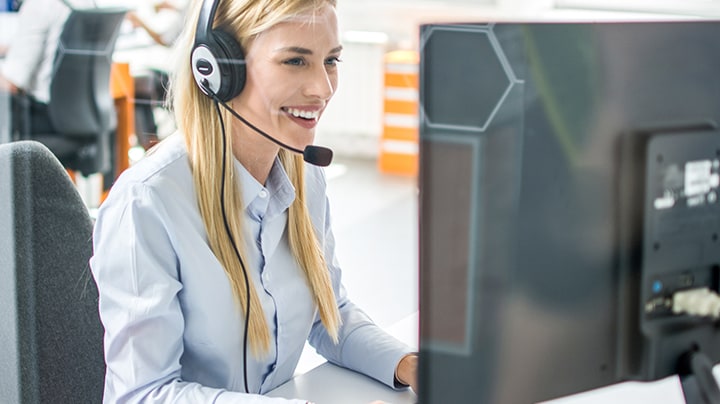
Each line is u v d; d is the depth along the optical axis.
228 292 1.03
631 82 0.62
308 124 1.01
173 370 0.99
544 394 0.64
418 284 0.60
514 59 0.58
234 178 1.05
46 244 1.10
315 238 1.16
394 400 0.99
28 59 2.13
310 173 1.19
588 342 0.65
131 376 0.97
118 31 2.07
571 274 0.63
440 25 0.58
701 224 0.68
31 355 1.08
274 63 0.97
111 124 2.04
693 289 0.69
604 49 0.61
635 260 0.65
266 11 0.95
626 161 0.63
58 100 2.08
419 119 0.59
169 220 1.00
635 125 0.63
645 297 0.66
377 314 1.16
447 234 0.59
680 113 0.65
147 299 0.97
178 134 1.05
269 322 1.08
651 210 0.65
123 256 0.98
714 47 0.64
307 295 1.13
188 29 1.01
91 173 2.04
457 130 0.58
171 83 1.06
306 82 0.99
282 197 1.10
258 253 1.08
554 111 0.60
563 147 0.61
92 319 1.14
